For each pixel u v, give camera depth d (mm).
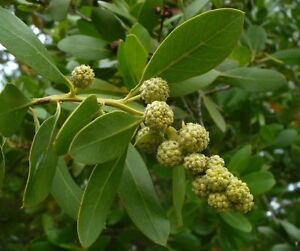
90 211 180
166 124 174
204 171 172
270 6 419
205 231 332
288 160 414
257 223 353
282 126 369
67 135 172
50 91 284
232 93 369
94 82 240
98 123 168
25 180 355
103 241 293
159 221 205
